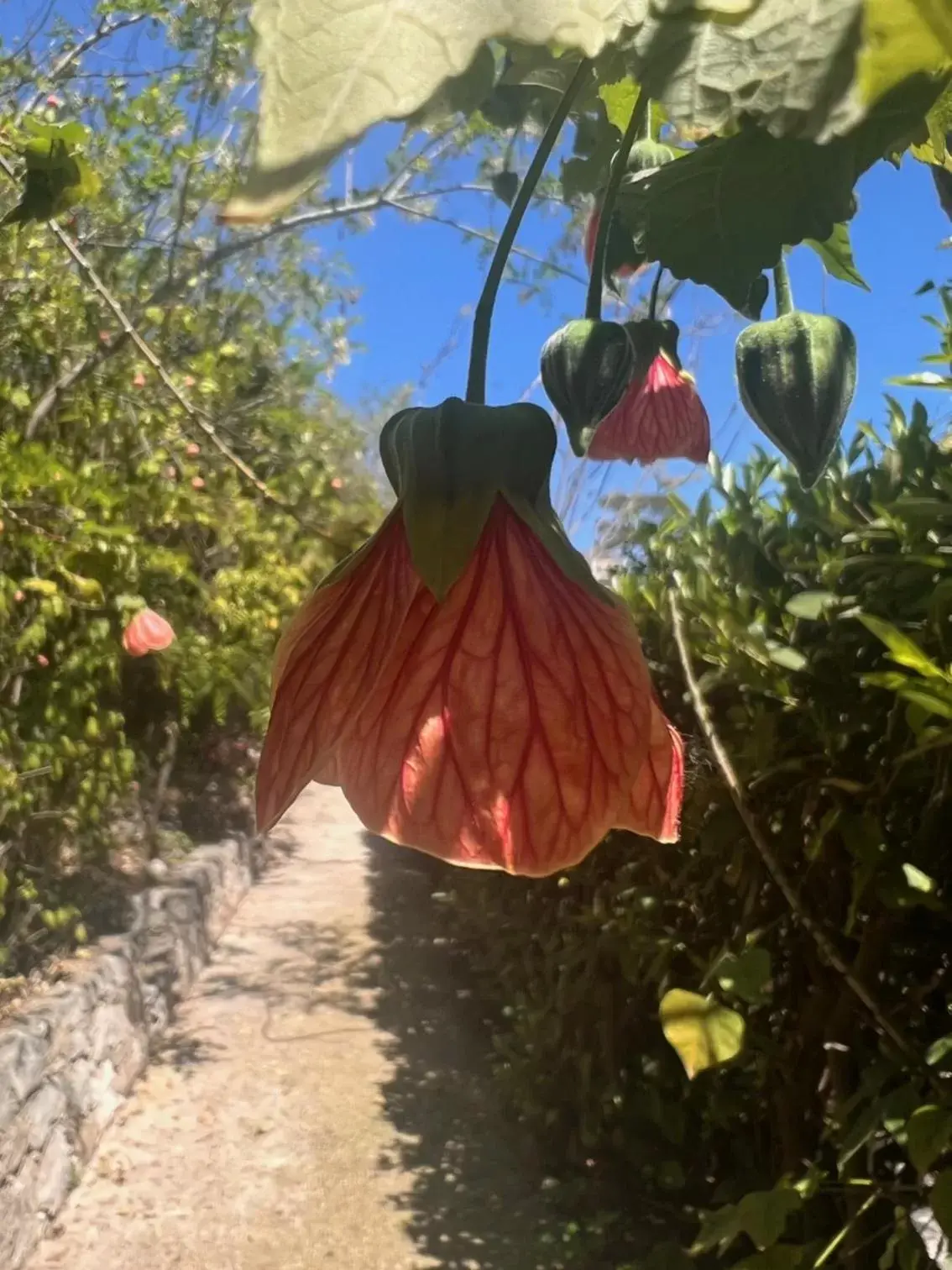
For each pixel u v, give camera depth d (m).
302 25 0.26
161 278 4.43
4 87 4.28
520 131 0.90
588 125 0.89
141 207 4.20
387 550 0.65
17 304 3.96
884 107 0.35
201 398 4.57
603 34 0.30
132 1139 3.52
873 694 1.59
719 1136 2.59
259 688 5.48
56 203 1.18
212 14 4.02
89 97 4.40
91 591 3.61
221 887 5.64
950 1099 1.22
